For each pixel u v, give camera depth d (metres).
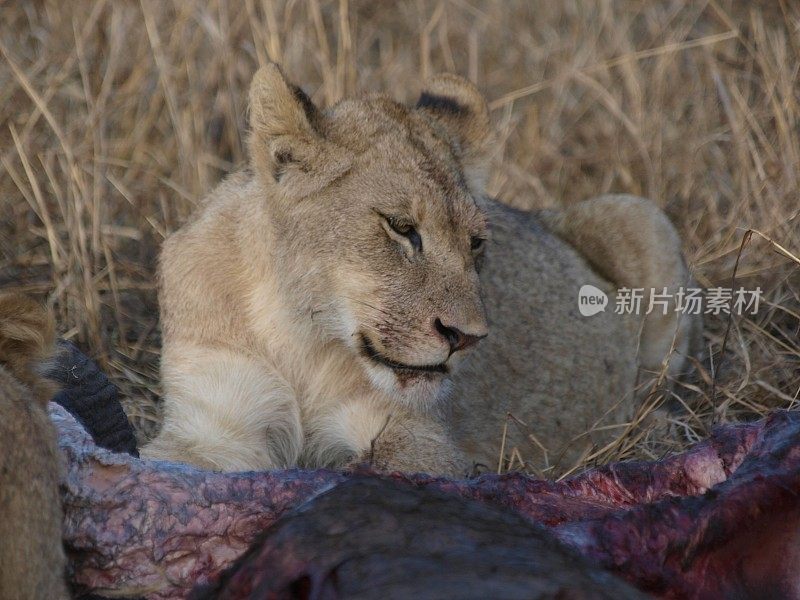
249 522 5.41
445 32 15.02
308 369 8.82
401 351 8.00
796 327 11.04
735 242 12.17
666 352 11.11
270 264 8.66
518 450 9.77
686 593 5.23
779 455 5.45
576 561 4.49
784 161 12.52
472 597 3.97
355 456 8.78
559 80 14.63
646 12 15.41
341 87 13.57
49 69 13.53
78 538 5.28
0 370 5.06
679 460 6.16
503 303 9.99
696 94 14.37
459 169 8.66
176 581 5.35
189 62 13.37
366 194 8.21
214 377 8.72
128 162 12.77
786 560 5.32
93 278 11.19
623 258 11.20
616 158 13.84
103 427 6.73
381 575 4.27
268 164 8.59
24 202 12.20
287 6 13.74
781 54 13.52
